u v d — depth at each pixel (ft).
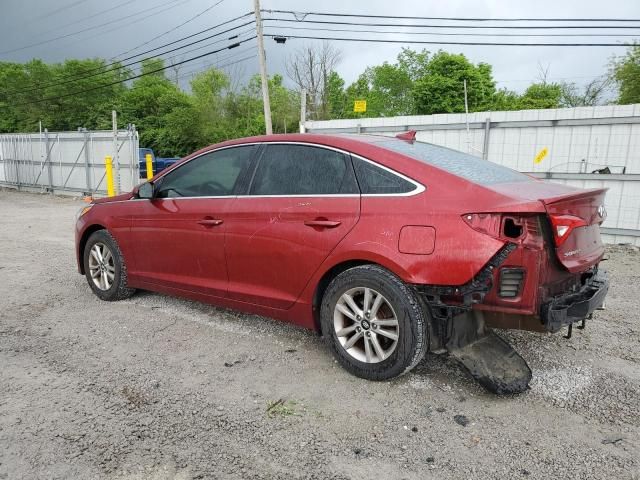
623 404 10.46
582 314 10.36
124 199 16.48
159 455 8.70
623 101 123.65
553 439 9.20
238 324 14.99
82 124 177.99
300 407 10.25
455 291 9.88
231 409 10.18
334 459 8.60
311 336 14.06
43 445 8.95
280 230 12.22
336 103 194.29
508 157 34.09
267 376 11.62
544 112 32.40
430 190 10.39
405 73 195.31
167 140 166.50
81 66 179.11
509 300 9.65
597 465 8.45
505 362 10.87
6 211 46.32
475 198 9.92
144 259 15.80
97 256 17.33
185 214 14.32
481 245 9.59
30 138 65.57
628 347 13.48
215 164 14.16
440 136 36.42
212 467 8.39
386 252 10.51
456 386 11.14
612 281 21.29
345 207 11.26
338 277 11.41
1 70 190.19
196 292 14.53
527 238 9.46
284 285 12.39
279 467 8.39
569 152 32.09
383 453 8.76
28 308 16.71
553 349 13.26
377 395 10.73
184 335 14.15
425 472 8.26
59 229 35.47
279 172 12.73
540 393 10.89
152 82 185.37
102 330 14.56
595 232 11.69
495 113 33.99
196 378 11.52
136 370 11.93
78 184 60.13
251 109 186.29
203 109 170.60
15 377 11.57
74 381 11.38
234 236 13.14
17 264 23.62
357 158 11.52
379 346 10.96
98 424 9.62
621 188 29.81
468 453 8.76
